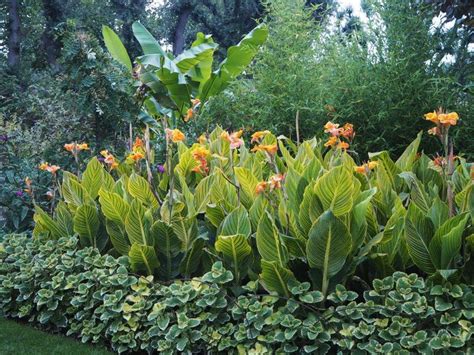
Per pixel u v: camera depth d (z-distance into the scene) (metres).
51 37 18.19
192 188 4.45
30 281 4.07
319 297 3.03
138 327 3.45
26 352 3.46
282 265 3.20
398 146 6.56
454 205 3.42
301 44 7.10
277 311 3.17
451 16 6.73
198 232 3.71
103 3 20.86
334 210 3.09
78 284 3.78
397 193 4.02
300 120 6.90
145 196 4.02
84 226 4.05
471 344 2.78
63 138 7.23
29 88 14.23
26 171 6.39
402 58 6.50
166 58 6.59
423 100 6.41
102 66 6.90
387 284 3.04
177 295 3.32
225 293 3.27
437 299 2.88
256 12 22.67
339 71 6.81
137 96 6.93
